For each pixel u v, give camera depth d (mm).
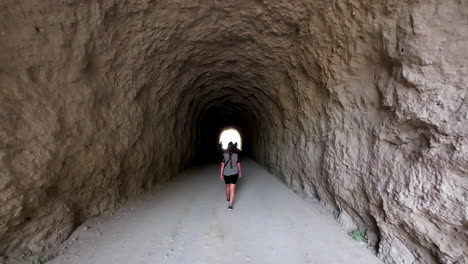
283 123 8445
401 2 3098
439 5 2705
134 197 5832
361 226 4176
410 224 2979
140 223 4602
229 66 8539
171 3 4941
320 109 5633
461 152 2426
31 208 3281
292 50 6070
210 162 14664
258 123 13414
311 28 5020
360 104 4168
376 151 3664
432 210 2686
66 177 3842
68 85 3697
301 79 6320
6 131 2848
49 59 3348
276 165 9453
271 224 4656
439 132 2672
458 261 2535
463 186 2432
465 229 2449
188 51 6812
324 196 5496
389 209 3295
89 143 4191
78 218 4207
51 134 3402
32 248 3312
